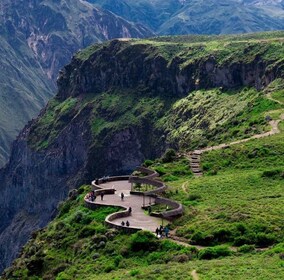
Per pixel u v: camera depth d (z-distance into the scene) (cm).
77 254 7231
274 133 12438
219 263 5559
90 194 9150
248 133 13288
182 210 7594
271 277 4841
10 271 8125
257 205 7381
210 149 12331
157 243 6562
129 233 7031
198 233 6612
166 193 8794
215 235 6544
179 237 6800
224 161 10819
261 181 8900
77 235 7794
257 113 15738
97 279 5872
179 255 6141
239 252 6119
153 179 9675
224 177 9550
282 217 6775
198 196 8375
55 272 7044
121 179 10538
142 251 6538
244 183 8894
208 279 4984
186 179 9981
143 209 8131
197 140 16662
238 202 7694
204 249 6181
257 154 10638
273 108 15625
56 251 7738
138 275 5572
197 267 5475
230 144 12281
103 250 6850
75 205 9525
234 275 5019
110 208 8244
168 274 5391
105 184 10069
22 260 8300
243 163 10456
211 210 7438
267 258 5638
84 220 8156
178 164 11194
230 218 6894
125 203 8506
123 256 6562
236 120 16025
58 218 9744
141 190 9269
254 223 6625
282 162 10031
